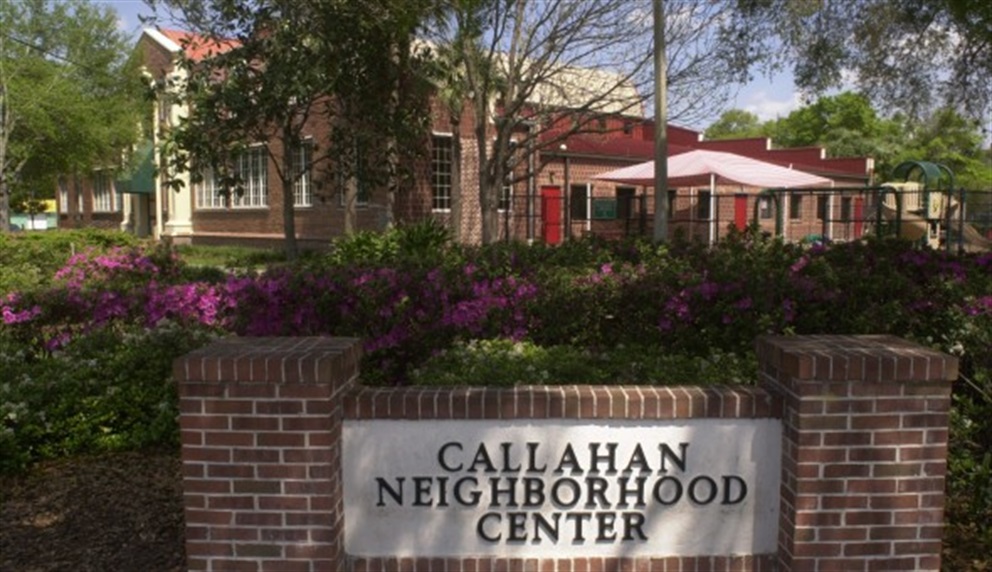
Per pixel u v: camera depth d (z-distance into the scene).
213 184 29.03
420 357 7.59
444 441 3.71
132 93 27.16
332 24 14.88
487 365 5.85
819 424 3.56
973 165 55.16
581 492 3.73
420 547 3.76
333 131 16.75
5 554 4.55
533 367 5.75
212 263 21.20
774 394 3.75
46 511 5.14
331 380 3.57
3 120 25.11
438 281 7.70
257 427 3.58
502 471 3.72
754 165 21.06
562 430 3.70
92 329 7.66
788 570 3.65
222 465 3.61
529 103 18.61
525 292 7.64
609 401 3.66
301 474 3.59
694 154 21.09
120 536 4.75
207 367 3.54
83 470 5.85
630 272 8.03
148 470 5.83
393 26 15.16
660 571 3.75
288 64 14.55
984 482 4.64
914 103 14.64
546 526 3.74
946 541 4.61
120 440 6.22
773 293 7.33
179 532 4.79
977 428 5.05
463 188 22.88
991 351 5.91
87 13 26.12
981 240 23.03
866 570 3.62
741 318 7.23
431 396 3.70
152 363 6.48
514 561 3.75
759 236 10.98
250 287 7.86
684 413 3.69
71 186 44.94
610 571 3.75
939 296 7.65
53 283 11.80
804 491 3.58
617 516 3.74
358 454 3.73
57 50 26.00
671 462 3.72
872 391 3.55
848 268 8.77
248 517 3.62
